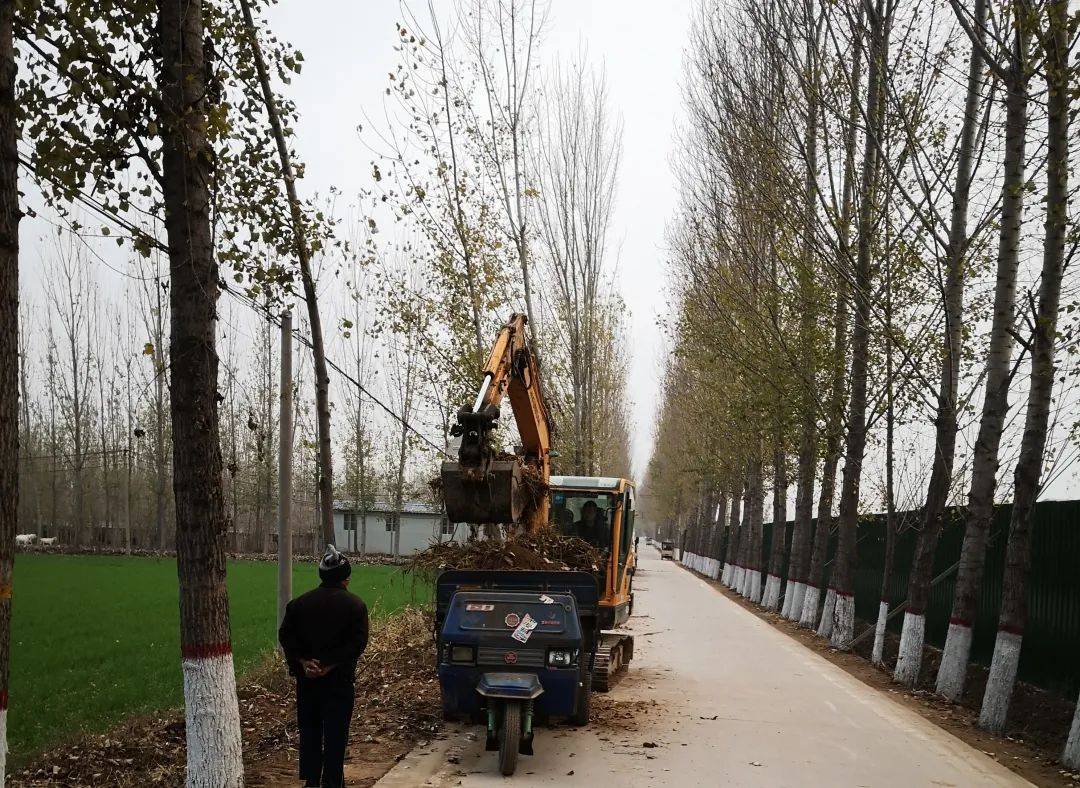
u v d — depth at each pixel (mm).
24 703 14461
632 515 17062
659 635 24328
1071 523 15234
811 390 22500
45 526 77188
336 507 75125
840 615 22453
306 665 7715
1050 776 10445
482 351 21688
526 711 9703
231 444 59531
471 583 11484
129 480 60406
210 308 8188
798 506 31156
